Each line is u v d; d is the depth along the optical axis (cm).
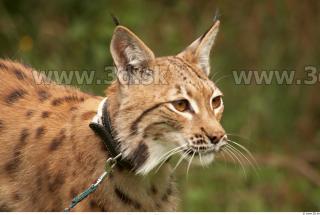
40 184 1353
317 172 2317
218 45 2373
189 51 1384
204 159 1285
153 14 2430
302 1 2389
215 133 1266
